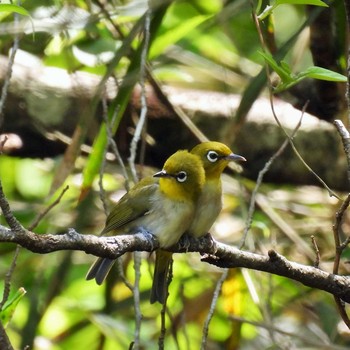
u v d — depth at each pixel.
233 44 13.98
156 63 13.00
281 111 12.16
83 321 14.02
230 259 7.36
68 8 10.93
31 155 12.23
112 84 11.86
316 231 13.12
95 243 6.28
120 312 14.27
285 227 12.23
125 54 10.45
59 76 12.20
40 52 12.04
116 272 12.50
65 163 9.60
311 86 11.03
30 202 14.57
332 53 10.30
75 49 11.51
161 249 9.40
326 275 7.37
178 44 13.21
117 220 9.62
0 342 6.20
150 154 12.26
